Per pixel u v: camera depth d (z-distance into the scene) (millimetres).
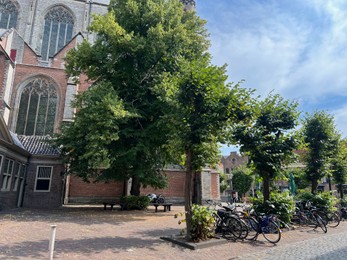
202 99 9078
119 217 14844
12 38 35344
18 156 18000
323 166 16297
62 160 19719
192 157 9250
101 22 17156
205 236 8625
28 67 30797
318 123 16484
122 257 6711
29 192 19641
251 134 12000
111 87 16562
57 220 12688
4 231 9367
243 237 9250
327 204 14930
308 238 10125
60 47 42781
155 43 17625
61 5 43562
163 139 16953
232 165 66375
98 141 14945
